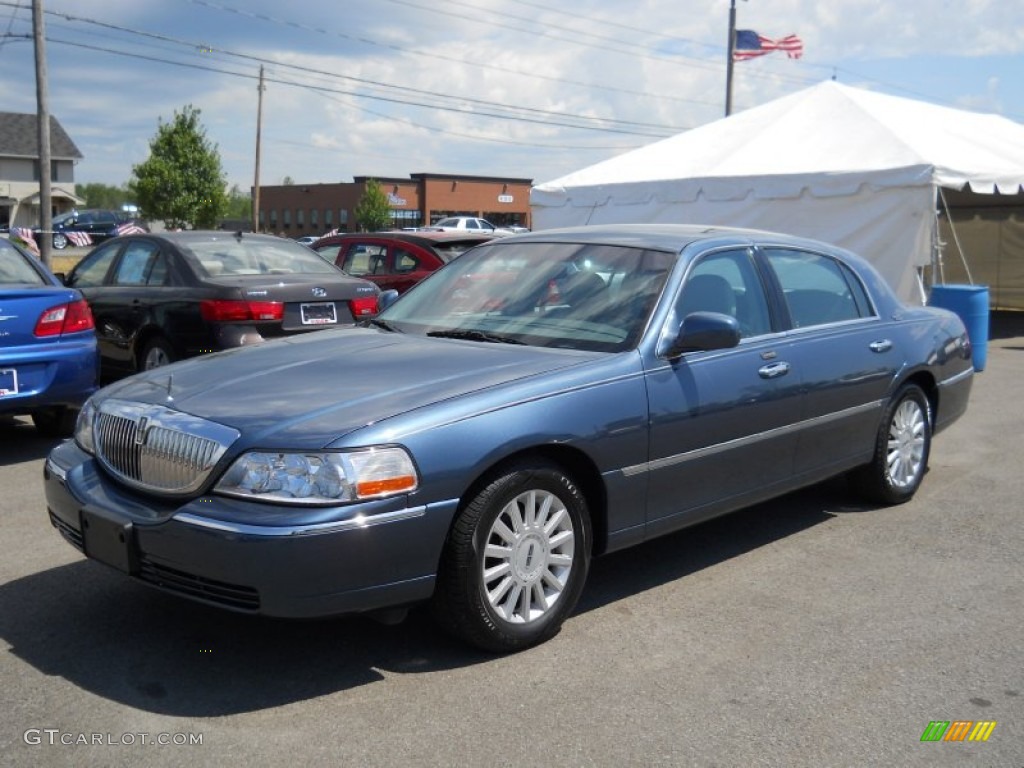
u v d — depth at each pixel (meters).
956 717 3.46
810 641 4.06
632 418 4.15
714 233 5.13
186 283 8.30
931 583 4.75
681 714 3.45
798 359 5.02
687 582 4.74
